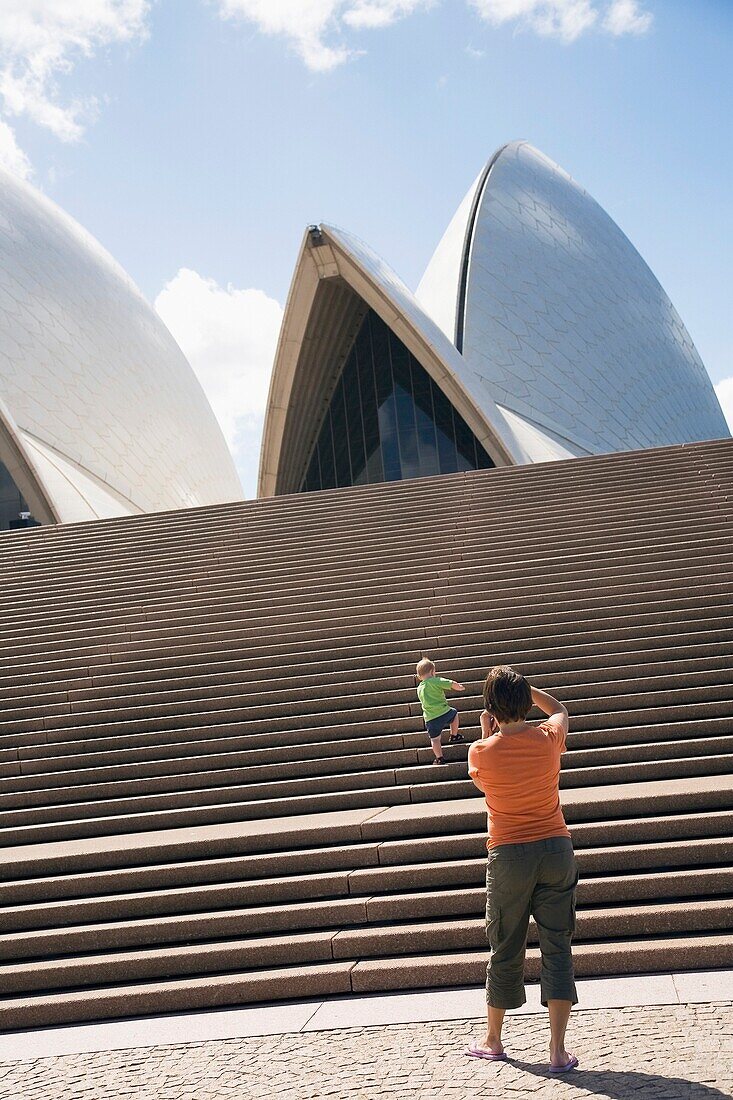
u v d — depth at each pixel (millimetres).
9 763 8398
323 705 8609
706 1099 3158
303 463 28641
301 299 23625
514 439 26547
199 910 5672
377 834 6086
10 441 23703
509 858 3650
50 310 31766
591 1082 3396
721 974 4422
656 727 7184
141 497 31312
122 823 7047
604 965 4605
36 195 36812
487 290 33719
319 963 5070
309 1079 3750
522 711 3748
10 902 6016
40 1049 4539
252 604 11234
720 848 5285
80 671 10148
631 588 9992
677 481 13258
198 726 8695
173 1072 4023
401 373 27156
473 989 4660
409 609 10383
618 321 37500
